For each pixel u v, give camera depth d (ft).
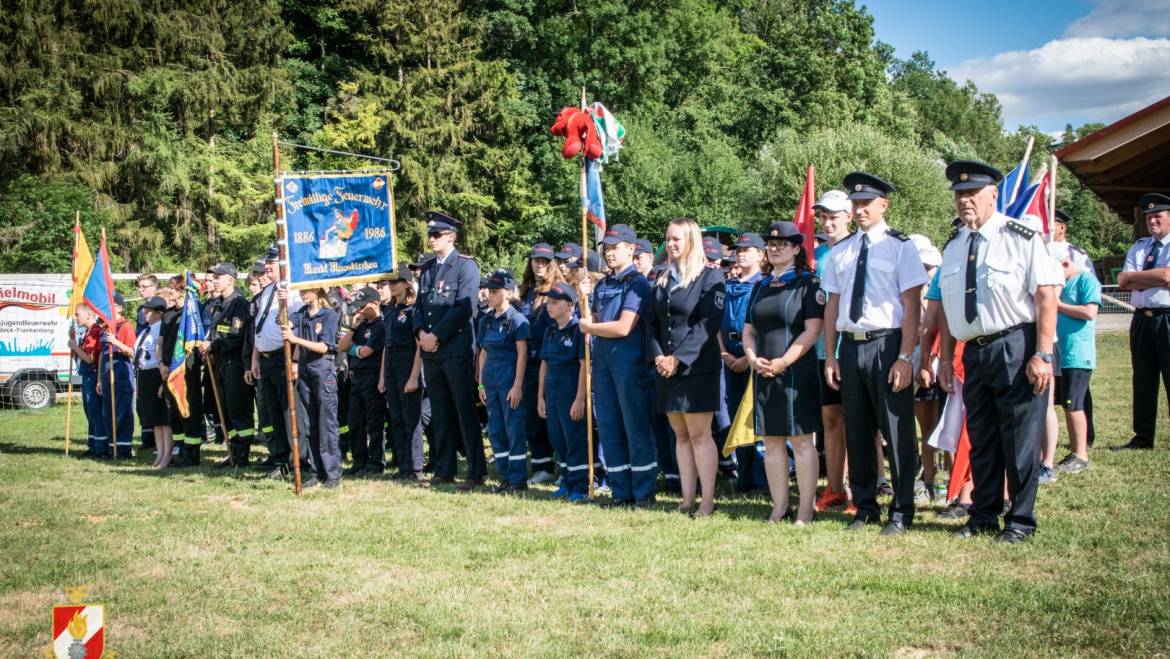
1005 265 18.47
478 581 17.20
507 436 27.76
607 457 24.39
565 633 14.32
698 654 13.26
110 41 109.09
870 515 20.58
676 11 156.66
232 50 118.32
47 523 23.11
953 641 13.39
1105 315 86.07
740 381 26.43
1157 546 16.99
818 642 13.46
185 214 108.37
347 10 132.77
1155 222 27.27
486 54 145.79
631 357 23.80
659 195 135.95
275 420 31.07
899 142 135.23
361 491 27.32
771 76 168.55
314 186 27.35
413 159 119.24
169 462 34.81
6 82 100.99
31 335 65.87
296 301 29.27
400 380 30.04
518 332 27.30
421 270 28.66
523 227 134.72
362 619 15.33
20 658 14.24
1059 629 13.47
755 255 26.07
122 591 17.16
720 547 18.83
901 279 19.74
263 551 19.95
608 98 148.97
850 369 20.30
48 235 94.12
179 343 32.81
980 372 18.84
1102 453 27.20
